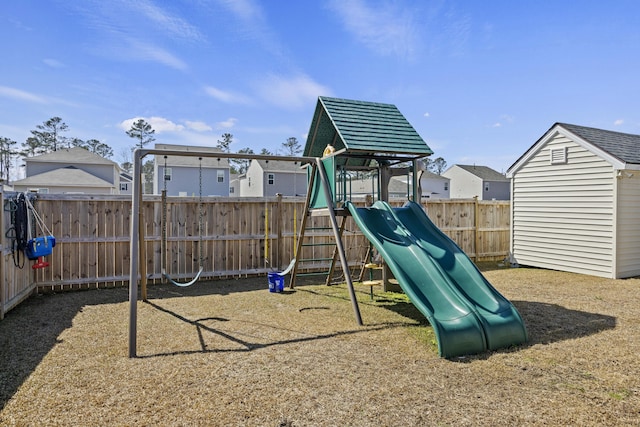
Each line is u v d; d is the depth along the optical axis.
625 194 7.31
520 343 3.71
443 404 2.52
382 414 2.40
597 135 8.33
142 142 48.34
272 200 7.82
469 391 2.71
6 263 4.91
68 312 4.99
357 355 3.41
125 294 6.12
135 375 2.99
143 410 2.45
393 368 3.12
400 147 5.70
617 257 7.23
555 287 6.54
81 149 30.80
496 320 3.73
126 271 6.81
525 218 8.90
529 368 3.12
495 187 37.84
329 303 5.48
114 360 3.31
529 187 8.81
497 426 2.26
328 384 2.82
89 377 2.96
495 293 4.18
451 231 9.31
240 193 38.94
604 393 2.68
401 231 5.08
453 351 3.38
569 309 5.05
